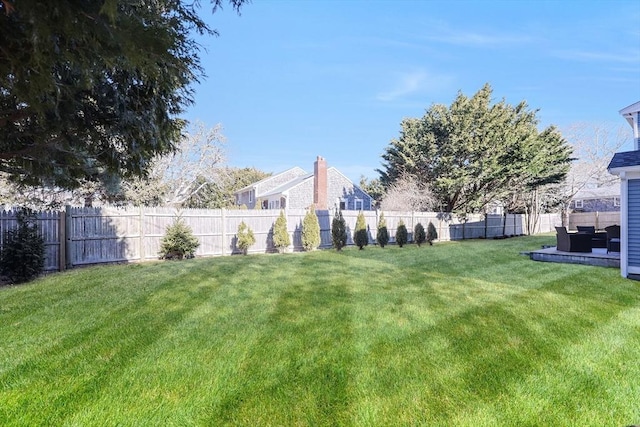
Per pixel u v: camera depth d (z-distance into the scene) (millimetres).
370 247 13586
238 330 3590
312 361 2877
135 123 4566
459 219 18562
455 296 5062
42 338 3334
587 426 2064
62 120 4238
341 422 2102
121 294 5148
